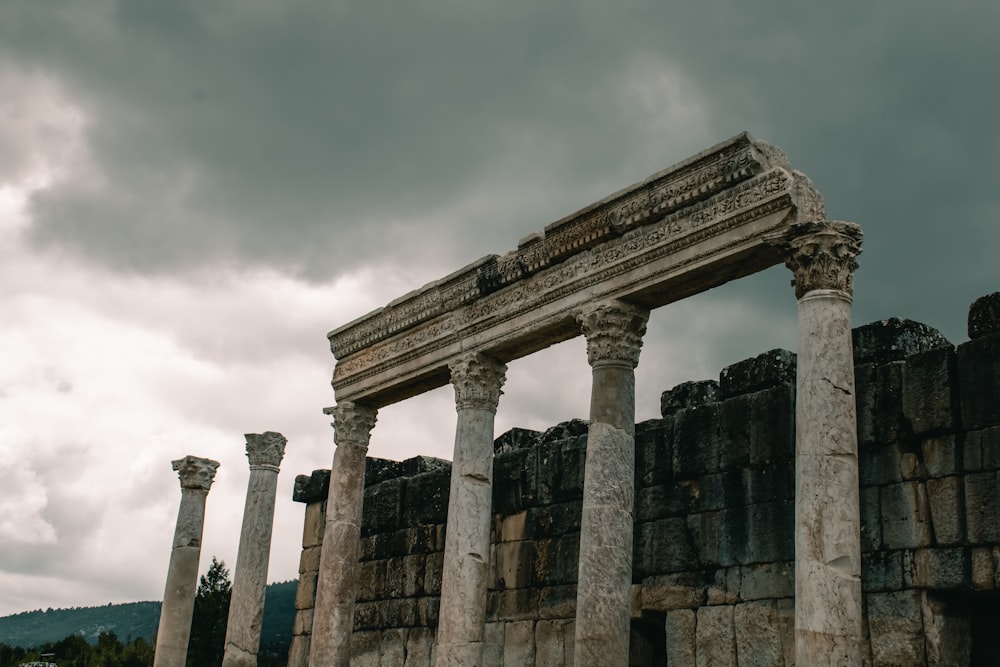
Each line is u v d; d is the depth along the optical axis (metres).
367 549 26.59
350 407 22.53
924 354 15.61
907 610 14.97
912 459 15.48
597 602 15.36
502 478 23.34
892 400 15.88
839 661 12.28
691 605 18.27
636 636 19.89
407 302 21.12
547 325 17.81
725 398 18.92
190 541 27.48
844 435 13.13
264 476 25.47
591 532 15.77
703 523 18.47
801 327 13.84
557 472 22.02
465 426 19.12
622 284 16.53
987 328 15.03
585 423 22.78
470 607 17.97
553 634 20.95
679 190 15.83
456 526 18.50
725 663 17.39
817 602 12.55
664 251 15.91
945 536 14.79
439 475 25.05
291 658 27.52
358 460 22.48
